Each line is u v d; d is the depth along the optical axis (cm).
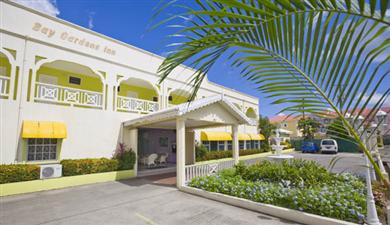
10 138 1065
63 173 1137
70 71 1592
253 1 196
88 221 677
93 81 1720
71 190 1068
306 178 969
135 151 1485
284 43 221
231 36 230
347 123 230
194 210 766
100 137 1391
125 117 1534
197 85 296
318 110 254
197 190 973
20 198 929
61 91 1262
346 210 602
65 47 1304
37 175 1057
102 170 1285
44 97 1186
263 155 3011
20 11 1152
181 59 261
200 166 1211
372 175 1067
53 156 1207
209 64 271
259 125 3378
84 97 1353
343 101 223
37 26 1204
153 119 1250
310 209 659
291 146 4047
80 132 1305
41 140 1173
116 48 1557
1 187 951
